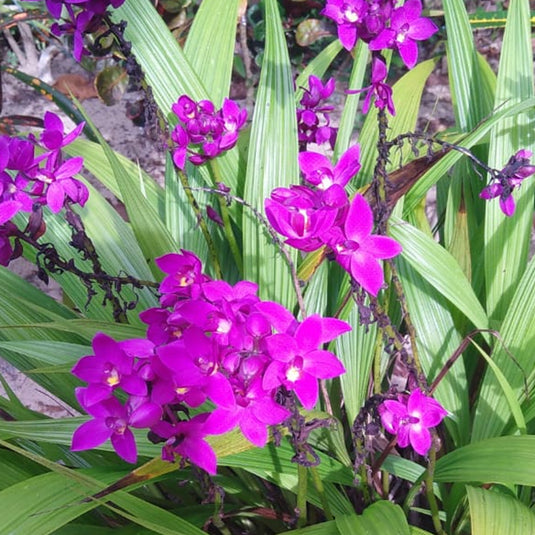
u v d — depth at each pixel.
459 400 0.54
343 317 0.51
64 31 0.46
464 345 0.42
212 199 0.59
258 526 0.53
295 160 0.52
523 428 0.45
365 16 0.39
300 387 0.30
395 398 0.37
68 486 0.39
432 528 0.55
